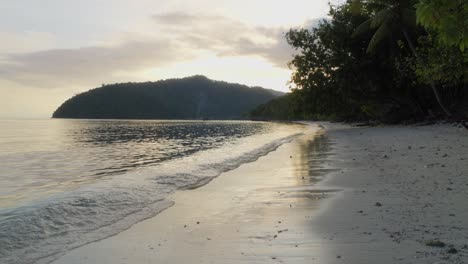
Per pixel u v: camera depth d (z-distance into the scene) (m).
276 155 20.98
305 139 33.53
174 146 35.16
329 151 21.62
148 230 7.55
